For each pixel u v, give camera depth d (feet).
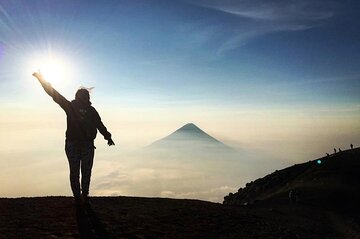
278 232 45.68
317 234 57.57
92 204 39.99
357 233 72.49
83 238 27.07
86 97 31.22
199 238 33.71
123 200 46.75
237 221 45.80
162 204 46.91
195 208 47.44
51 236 26.40
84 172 31.48
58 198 42.27
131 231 30.94
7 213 32.14
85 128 30.78
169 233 33.01
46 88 29.45
